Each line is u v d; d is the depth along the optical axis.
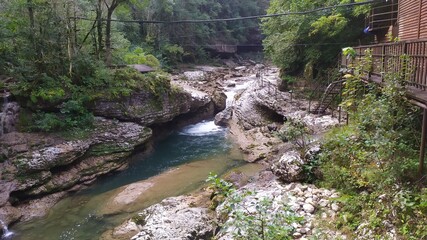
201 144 18.80
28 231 9.83
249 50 59.50
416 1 10.52
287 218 4.66
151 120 18.23
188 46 45.84
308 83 21.98
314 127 14.34
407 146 7.14
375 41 17.86
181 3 43.69
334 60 21.02
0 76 15.02
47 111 14.67
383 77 8.11
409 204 5.76
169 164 15.62
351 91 9.80
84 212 10.95
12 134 12.95
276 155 13.85
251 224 4.46
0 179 11.05
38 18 15.27
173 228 8.46
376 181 7.25
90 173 13.53
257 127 19.50
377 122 7.05
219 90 28.75
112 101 16.45
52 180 12.30
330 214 7.63
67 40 15.80
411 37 11.08
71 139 13.80
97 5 19.31
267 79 30.34
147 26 38.66
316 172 9.89
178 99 20.77
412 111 7.27
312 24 19.97
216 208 9.42
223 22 53.31
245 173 12.70
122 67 18.91
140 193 12.02
